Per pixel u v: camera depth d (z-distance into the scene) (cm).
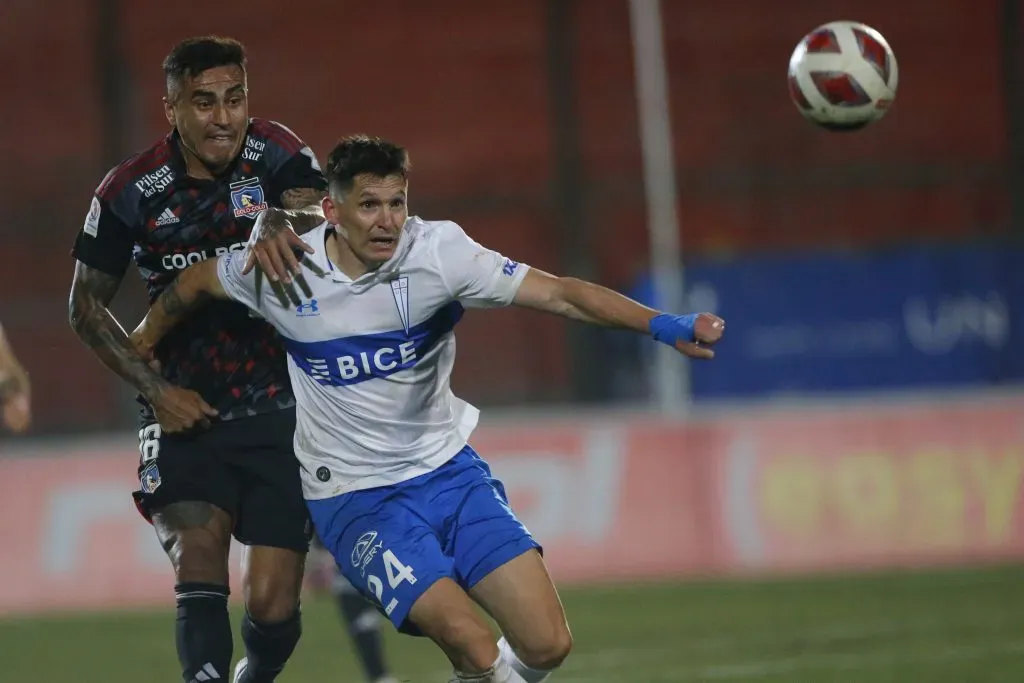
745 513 4381
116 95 6294
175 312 1891
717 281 5578
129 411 5575
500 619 1811
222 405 1975
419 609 1756
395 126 6869
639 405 5459
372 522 1841
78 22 6706
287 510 1967
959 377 5625
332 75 6875
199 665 1834
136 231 1934
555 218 6625
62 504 4303
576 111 6575
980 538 4322
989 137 6931
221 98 1850
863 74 1948
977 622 3238
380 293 1786
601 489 4397
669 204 5194
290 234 1780
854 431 4397
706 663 2870
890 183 6819
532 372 5988
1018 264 5675
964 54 7000
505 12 6938
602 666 2903
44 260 6278
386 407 1836
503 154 6862
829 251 5691
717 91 6962
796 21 7012
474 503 1861
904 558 4331
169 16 6700
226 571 1931
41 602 4253
